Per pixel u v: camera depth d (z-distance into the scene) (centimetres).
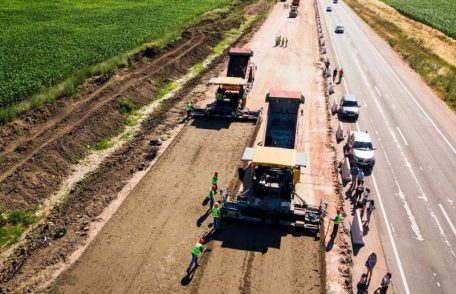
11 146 2705
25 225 2108
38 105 3231
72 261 1875
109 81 3900
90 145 2902
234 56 3950
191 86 4119
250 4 9156
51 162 2550
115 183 2478
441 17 9250
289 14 7994
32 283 1752
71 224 2123
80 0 8744
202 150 2883
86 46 4981
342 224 2147
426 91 4209
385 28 7238
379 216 2227
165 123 3303
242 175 2503
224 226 2136
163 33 5869
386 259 1923
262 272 1833
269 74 4497
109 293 1714
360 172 2436
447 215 2258
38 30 5812
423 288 1770
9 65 4131
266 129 2777
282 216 2147
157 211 2228
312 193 2400
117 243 1991
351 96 3531
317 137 3081
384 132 3231
